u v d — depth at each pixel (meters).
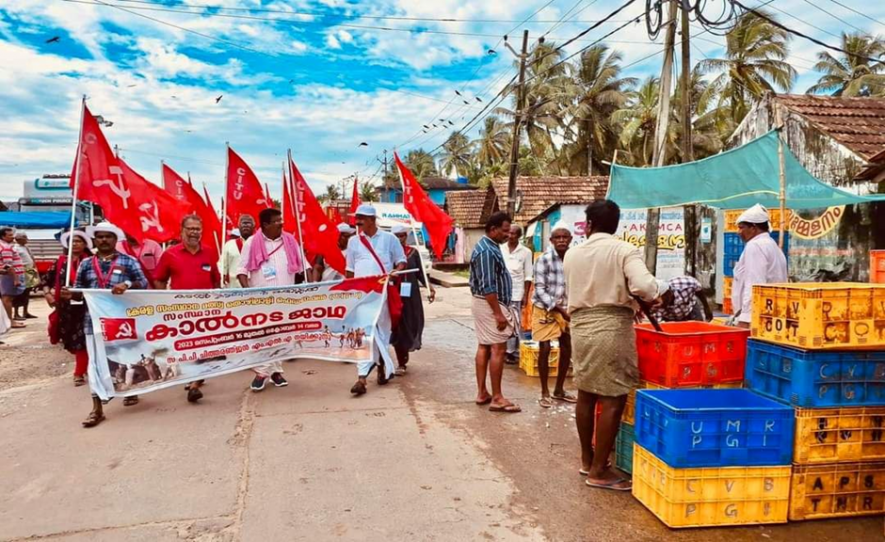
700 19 10.84
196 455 4.61
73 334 6.61
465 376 7.27
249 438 4.96
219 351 6.05
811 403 3.52
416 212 10.52
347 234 9.42
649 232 11.91
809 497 3.59
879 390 3.61
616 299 3.90
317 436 5.02
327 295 6.45
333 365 7.85
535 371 7.29
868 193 9.63
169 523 3.56
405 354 7.42
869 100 11.82
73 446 4.83
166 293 5.76
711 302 13.65
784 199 6.04
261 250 6.44
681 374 3.99
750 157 6.69
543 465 4.45
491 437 5.03
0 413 5.79
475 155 50.88
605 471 4.11
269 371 6.61
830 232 10.17
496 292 5.59
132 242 9.45
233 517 3.63
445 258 36.69
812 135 10.70
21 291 11.82
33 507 3.78
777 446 3.54
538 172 39.09
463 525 3.54
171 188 9.09
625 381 3.94
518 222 24.08
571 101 33.38
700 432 3.47
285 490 3.99
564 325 5.94
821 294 3.45
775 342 3.73
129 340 5.61
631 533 3.47
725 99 28.78
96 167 6.03
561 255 5.96
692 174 7.50
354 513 3.68
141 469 4.36
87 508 3.76
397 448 4.75
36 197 19.28
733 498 3.52
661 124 11.39
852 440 3.61
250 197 8.01
